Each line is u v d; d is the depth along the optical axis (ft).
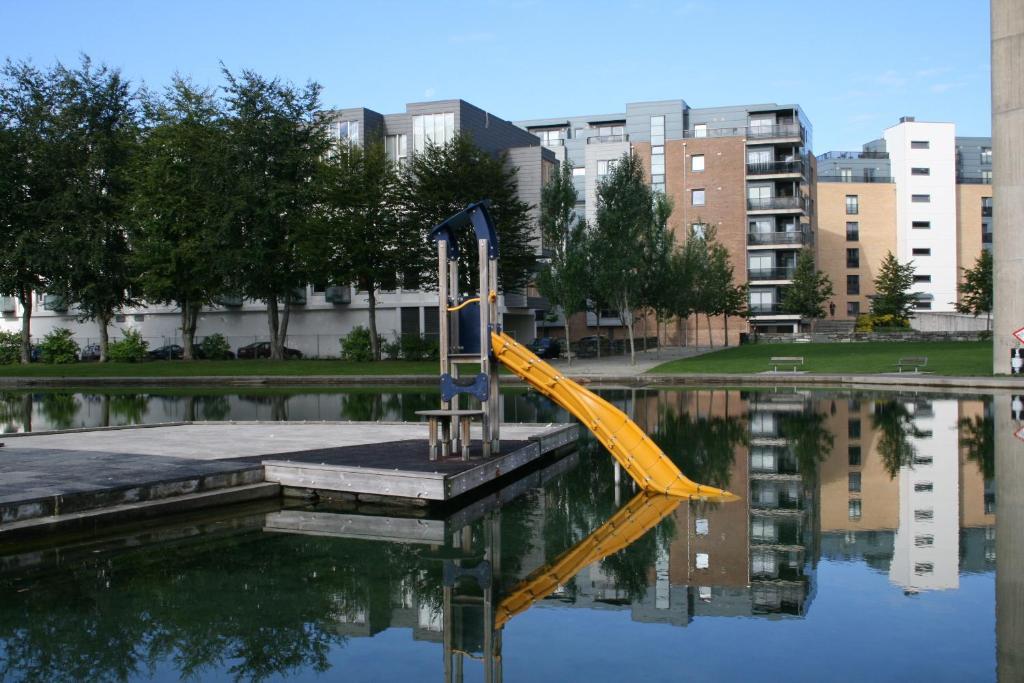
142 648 17.66
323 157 149.69
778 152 246.06
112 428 50.57
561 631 18.43
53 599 20.94
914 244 310.65
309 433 48.11
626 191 137.90
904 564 22.94
